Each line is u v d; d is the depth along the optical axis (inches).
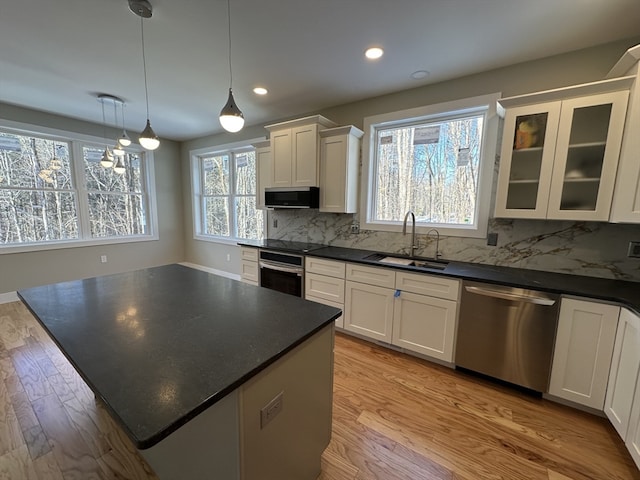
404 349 103.3
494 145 97.1
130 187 196.9
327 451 62.3
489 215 99.6
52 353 99.4
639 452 54.1
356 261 107.4
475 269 93.7
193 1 65.0
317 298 120.8
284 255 130.3
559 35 76.5
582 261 85.7
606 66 80.5
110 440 64.3
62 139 161.2
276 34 77.7
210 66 96.1
